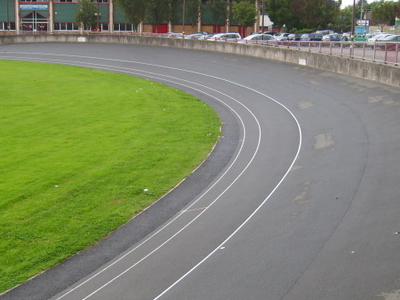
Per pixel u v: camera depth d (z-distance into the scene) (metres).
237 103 40.03
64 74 54.28
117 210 20.70
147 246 17.62
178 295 14.04
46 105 39.19
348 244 15.55
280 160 25.19
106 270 16.14
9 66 58.84
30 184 22.94
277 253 15.67
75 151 27.97
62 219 19.75
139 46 67.50
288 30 83.69
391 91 31.64
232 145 29.39
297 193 20.52
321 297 12.95
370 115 28.81
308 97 36.38
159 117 36.03
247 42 57.56
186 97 43.22
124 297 14.33
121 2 83.38
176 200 21.70
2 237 18.17
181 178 24.25
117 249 17.61
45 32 90.12
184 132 32.22
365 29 63.81
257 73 47.00
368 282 13.32
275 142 28.53
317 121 30.84
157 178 24.27
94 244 18.00
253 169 24.58
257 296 13.41
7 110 37.31
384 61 34.22
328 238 16.19
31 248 17.53
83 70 57.38
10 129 32.22
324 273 14.09
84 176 24.20
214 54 57.97
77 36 73.75
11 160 26.22
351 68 37.66
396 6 84.31
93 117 35.66
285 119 33.12
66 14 99.88
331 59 40.47
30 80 50.00
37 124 33.53
